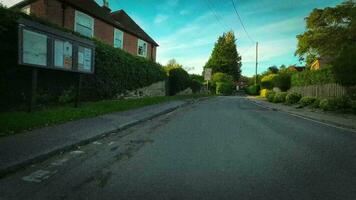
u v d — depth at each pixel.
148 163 6.30
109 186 4.93
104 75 17.30
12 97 11.17
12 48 10.88
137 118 13.09
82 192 4.66
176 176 5.48
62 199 4.39
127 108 16.27
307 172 5.88
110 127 10.34
